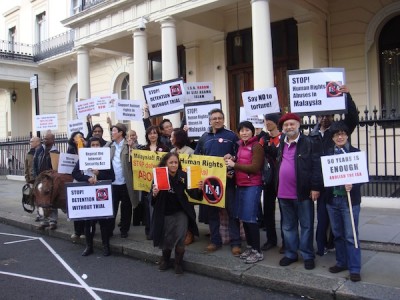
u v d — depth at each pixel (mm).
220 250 6262
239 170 5617
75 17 15195
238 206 5750
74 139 8469
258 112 6680
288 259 5457
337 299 4531
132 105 8609
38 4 23609
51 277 5777
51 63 22281
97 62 20281
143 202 7414
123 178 7199
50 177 7785
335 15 12469
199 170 5816
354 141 11000
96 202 6617
